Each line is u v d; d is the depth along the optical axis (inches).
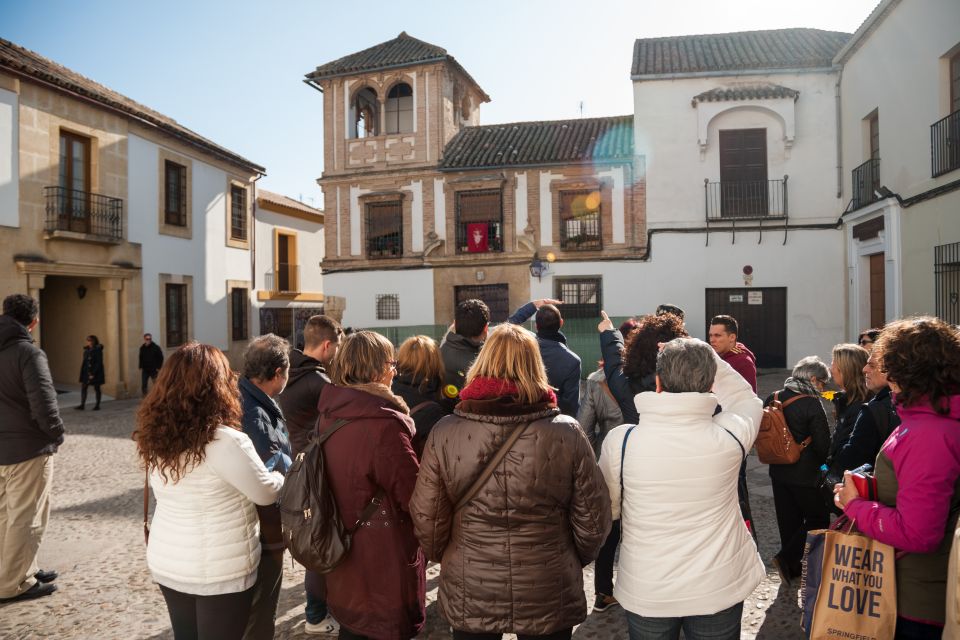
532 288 767.1
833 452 151.5
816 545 91.7
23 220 549.0
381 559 103.0
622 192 743.1
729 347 182.1
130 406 587.5
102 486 293.4
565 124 841.5
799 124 679.1
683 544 90.2
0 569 170.2
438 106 799.7
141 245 679.1
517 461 88.9
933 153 432.1
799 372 165.2
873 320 585.9
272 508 116.9
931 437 79.3
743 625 148.9
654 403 92.0
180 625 106.2
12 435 168.6
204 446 100.1
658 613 90.4
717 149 698.8
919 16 457.4
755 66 679.7
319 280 1188.5
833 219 672.4
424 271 804.0
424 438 140.2
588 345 703.1
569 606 91.8
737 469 93.9
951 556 76.5
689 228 704.4
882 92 529.0
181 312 754.8
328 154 840.9
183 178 756.0
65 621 161.5
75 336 669.3
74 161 606.9
